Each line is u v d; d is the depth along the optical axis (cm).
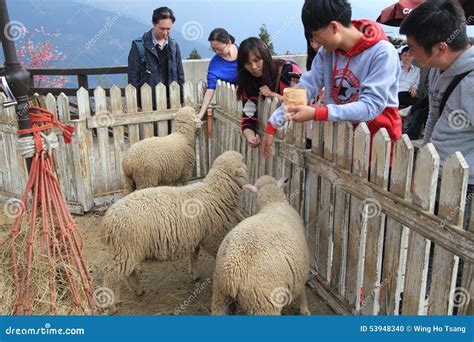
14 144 534
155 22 573
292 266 276
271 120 329
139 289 369
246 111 419
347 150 307
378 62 273
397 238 271
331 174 323
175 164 489
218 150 571
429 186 239
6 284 270
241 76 402
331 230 340
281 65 394
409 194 259
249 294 260
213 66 545
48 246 264
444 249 234
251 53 373
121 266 328
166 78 602
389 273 284
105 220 328
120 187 560
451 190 225
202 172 607
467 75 244
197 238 346
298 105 281
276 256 266
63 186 534
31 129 256
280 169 399
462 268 247
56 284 275
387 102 287
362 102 271
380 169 277
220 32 521
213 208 350
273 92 390
